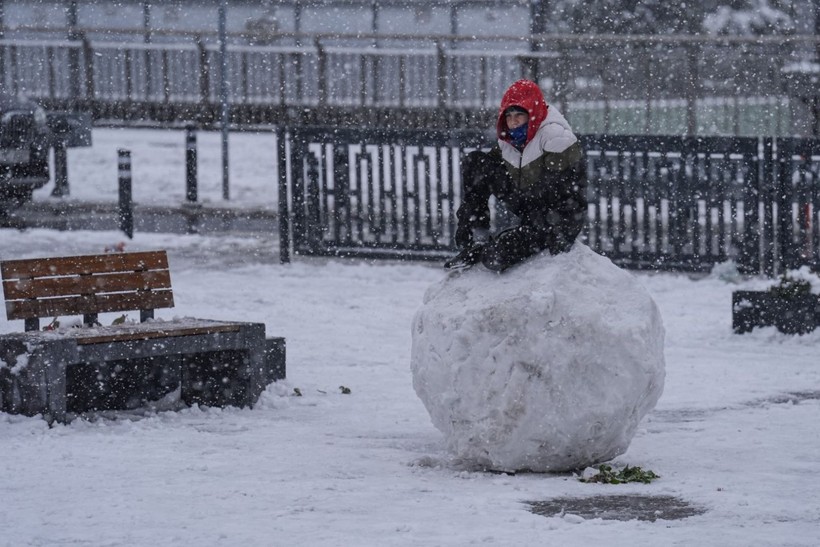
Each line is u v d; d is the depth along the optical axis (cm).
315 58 6844
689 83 5469
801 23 6650
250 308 3700
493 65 6166
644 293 1773
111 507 1564
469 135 4609
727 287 4162
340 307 3784
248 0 8200
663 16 7044
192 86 7081
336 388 2561
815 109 5494
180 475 1761
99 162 8369
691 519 1505
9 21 8519
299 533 1430
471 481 1734
